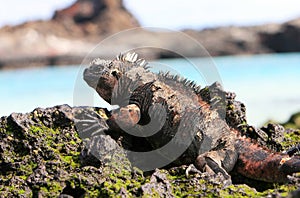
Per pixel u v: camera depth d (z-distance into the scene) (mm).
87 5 158125
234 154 10398
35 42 134000
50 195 9023
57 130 10633
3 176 9875
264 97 44594
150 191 8453
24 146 10211
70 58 126438
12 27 140625
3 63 123938
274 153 10250
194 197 8539
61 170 9375
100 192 8703
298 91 47438
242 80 61344
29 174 9695
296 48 136750
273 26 138375
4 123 10516
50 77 75312
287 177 9016
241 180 10516
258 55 135125
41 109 10836
